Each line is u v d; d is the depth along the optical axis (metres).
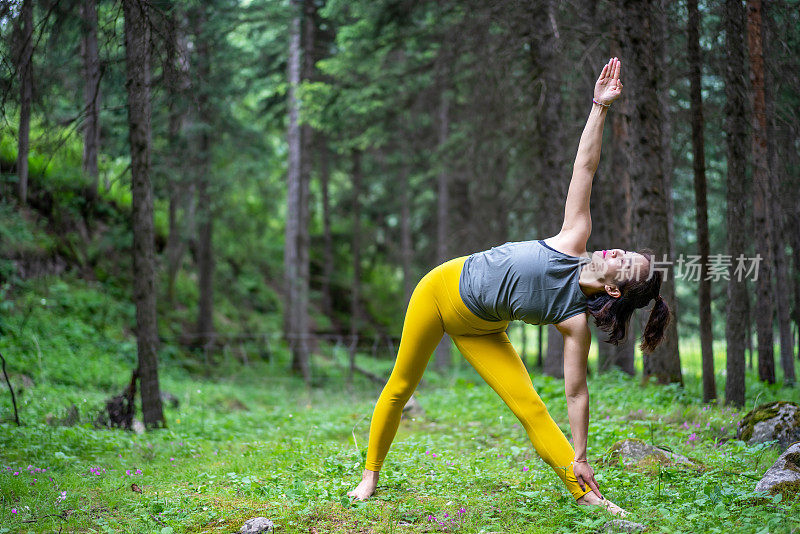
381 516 3.36
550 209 9.95
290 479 4.11
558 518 3.24
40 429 5.58
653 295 3.28
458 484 3.95
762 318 8.34
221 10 11.52
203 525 3.33
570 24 8.61
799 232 10.04
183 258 17.25
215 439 6.37
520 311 3.35
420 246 21.12
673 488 3.65
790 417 4.68
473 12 9.54
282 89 14.36
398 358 3.73
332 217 24.77
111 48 6.73
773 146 7.49
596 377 8.53
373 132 13.34
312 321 20.14
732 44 6.45
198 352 14.02
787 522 2.84
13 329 10.19
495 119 10.66
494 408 7.12
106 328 12.22
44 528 3.30
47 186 12.84
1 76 5.76
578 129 9.30
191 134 12.34
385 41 11.49
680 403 6.39
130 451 5.36
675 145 9.62
